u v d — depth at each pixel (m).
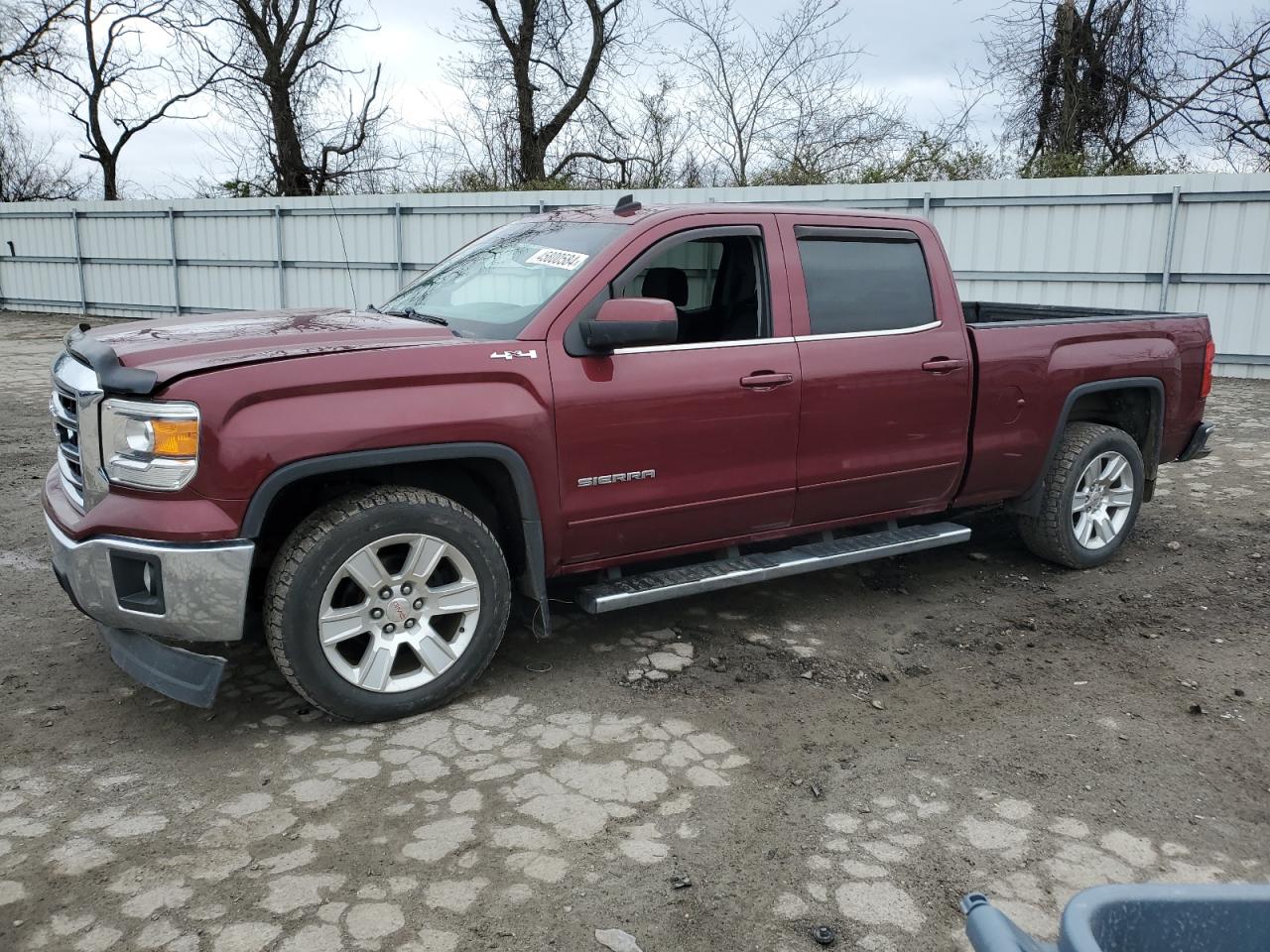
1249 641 4.49
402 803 3.01
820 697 3.84
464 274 4.46
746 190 15.16
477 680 3.92
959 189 13.67
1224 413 10.41
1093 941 1.26
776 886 2.64
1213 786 3.21
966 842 2.86
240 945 2.36
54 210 23.25
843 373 4.34
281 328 3.69
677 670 4.06
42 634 4.33
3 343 17.61
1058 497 5.21
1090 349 5.20
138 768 3.21
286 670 3.35
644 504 3.94
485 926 2.45
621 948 2.38
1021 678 4.05
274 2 25.72
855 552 4.50
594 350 3.71
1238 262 12.38
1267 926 1.39
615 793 3.09
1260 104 20.64
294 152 27.09
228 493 3.13
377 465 3.35
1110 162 19.66
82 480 3.40
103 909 2.49
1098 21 20.41
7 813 2.92
